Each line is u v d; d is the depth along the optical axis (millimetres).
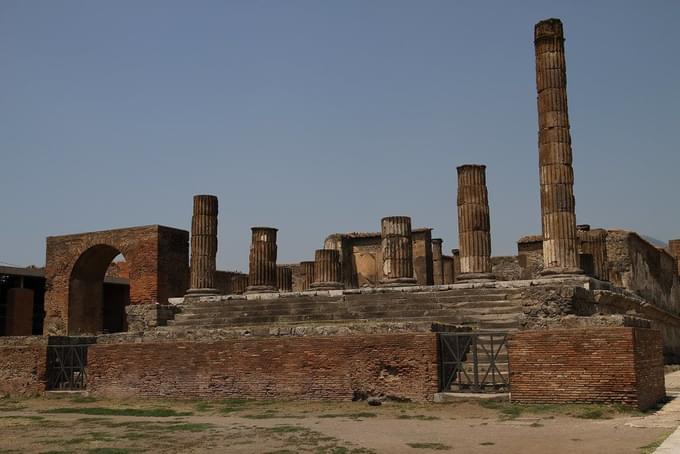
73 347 23578
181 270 36531
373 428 14297
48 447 12945
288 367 19312
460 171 27656
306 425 15039
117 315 46188
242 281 42969
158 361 21328
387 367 18000
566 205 24562
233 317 27188
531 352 16156
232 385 20031
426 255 46219
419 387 17469
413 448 11852
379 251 47312
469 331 20141
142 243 35500
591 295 21219
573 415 14578
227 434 14000
